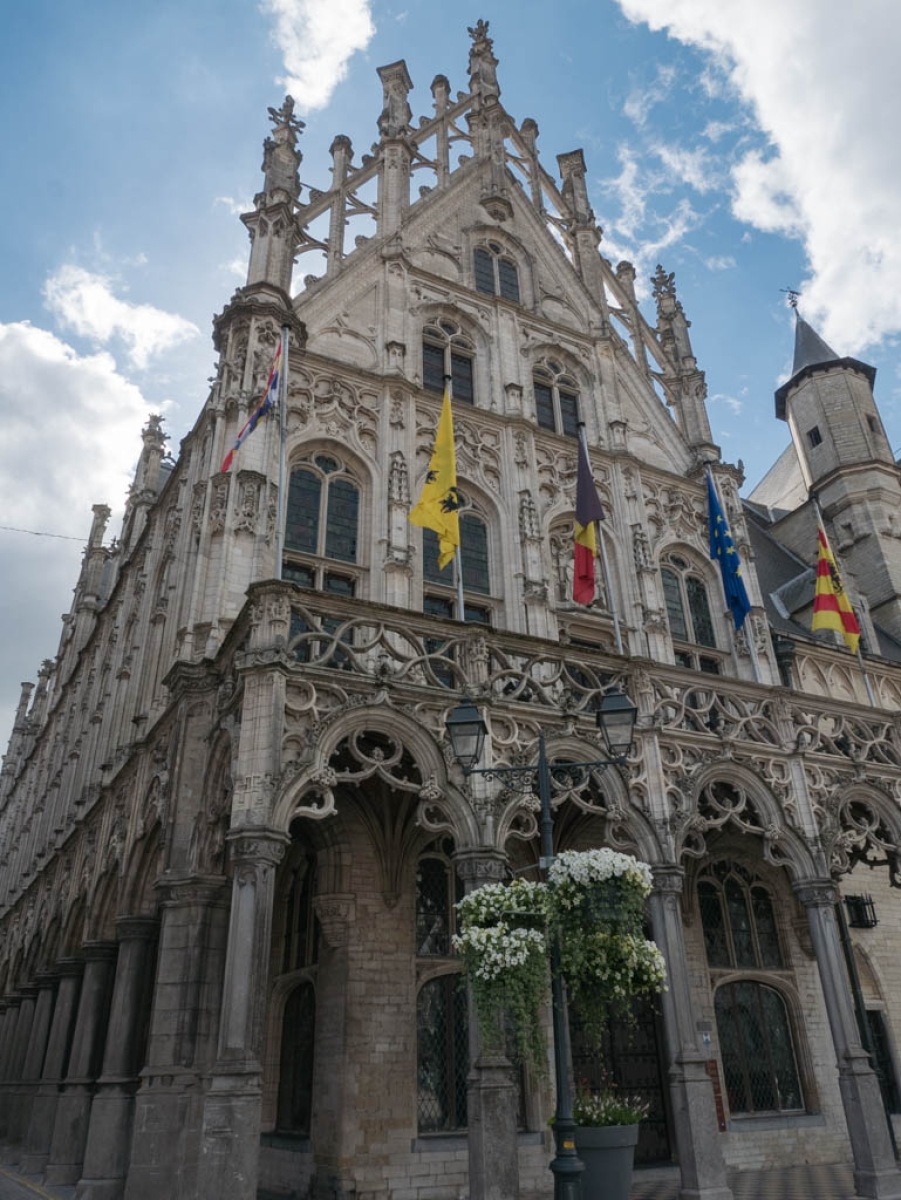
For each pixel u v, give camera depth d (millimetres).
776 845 17078
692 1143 13523
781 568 34250
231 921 11586
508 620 20797
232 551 17234
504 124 30906
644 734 16438
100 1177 14680
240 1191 10078
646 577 23297
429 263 25703
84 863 22719
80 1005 19141
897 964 23000
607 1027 18469
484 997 10820
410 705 14078
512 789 14188
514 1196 11352
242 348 20266
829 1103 20031
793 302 40906
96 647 32969
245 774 12438
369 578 19484
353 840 16609
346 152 26031
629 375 27938
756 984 20766
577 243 30219
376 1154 14664
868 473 34562
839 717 19250
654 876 15234
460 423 22859
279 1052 17594
